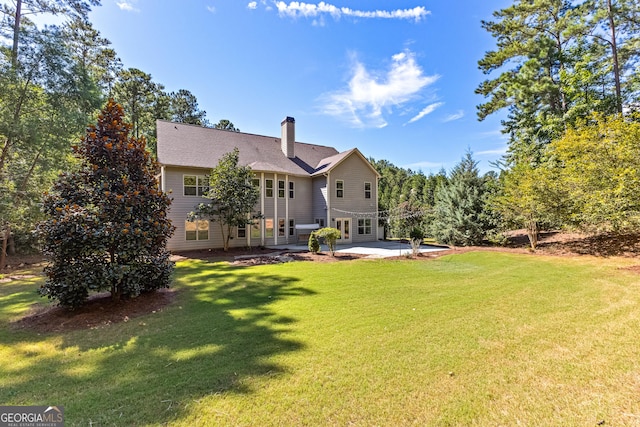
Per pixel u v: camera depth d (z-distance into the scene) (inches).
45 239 210.2
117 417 99.3
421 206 978.7
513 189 548.7
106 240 213.3
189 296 263.7
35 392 116.0
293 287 290.2
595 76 617.6
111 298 248.8
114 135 242.4
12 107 458.6
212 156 653.3
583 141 415.8
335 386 117.0
